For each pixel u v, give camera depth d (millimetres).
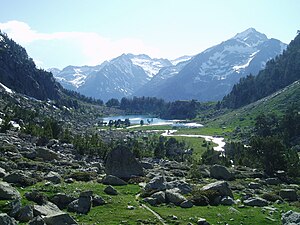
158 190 42000
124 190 44125
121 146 55812
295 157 85625
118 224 30266
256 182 58312
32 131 104062
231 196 43250
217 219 34156
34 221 26859
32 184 40562
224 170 61375
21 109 175750
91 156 91500
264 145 73875
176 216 33969
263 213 37406
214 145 189625
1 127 100188
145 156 121500
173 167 74625
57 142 98688
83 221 30656
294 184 61531
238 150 124562
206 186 44125
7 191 32062
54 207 32375
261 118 197375
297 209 39906
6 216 25484
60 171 53844
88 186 43062
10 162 52406
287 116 181000
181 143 169875
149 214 33844
